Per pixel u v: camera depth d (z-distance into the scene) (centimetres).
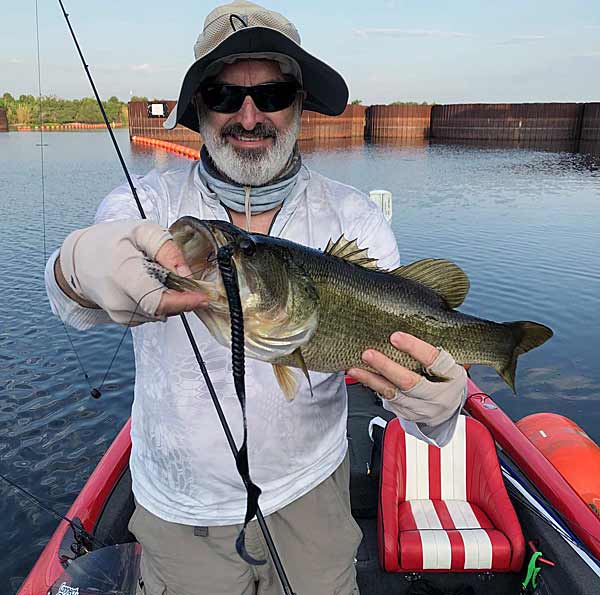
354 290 70
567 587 111
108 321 61
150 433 72
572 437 157
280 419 71
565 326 388
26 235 622
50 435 270
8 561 201
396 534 125
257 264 62
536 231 657
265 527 67
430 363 64
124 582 100
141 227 54
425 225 701
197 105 77
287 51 70
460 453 138
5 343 357
